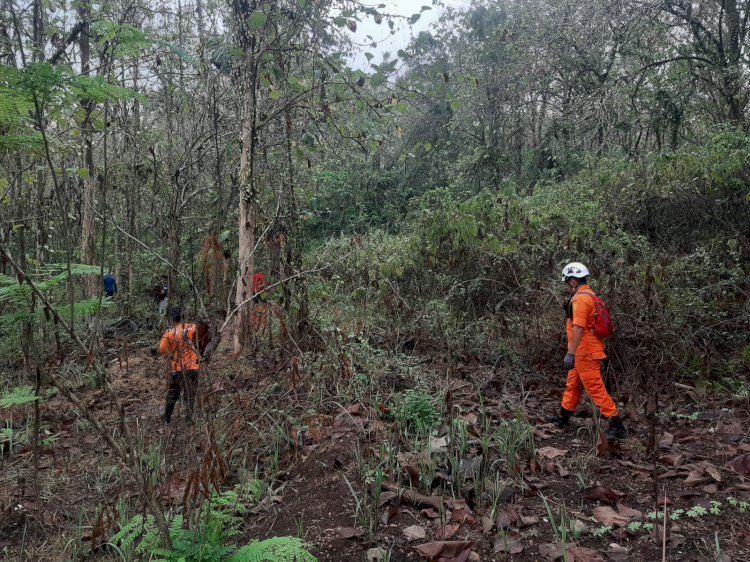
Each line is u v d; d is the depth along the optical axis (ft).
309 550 11.05
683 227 26.05
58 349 9.06
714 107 40.81
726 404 17.63
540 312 22.72
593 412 15.80
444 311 22.89
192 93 28.37
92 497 14.52
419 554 10.74
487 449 13.96
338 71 21.90
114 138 27.20
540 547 10.67
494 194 28.99
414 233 28.19
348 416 16.26
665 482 13.02
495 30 54.65
